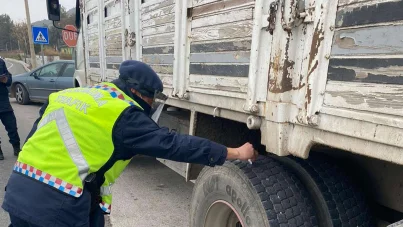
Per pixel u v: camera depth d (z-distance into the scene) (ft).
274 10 5.18
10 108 17.17
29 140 5.57
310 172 5.96
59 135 5.20
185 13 7.71
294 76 5.05
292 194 5.80
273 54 5.28
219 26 6.65
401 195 5.52
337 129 4.42
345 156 6.07
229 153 5.62
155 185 13.91
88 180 5.17
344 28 4.28
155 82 5.68
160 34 9.12
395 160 3.87
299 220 5.64
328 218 5.65
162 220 11.03
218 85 6.81
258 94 5.68
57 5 17.85
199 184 7.29
